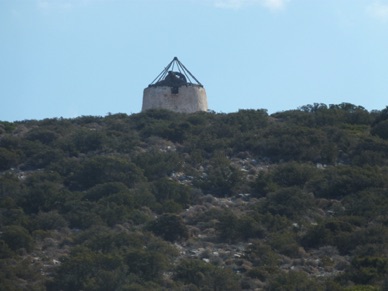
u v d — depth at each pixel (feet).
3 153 595.47
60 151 602.44
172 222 474.08
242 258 441.27
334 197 525.75
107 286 397.39
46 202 514.27
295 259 442.91
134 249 434.71
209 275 409.69
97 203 506.89
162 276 416.26
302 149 592.19
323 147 592.19
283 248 449.89
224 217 479.82
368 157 577.02
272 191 530.27
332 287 393.09
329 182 536.83
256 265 434.30
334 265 434.30
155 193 526.98
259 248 445.78
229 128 639.35
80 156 602.85
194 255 448.24
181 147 615.98
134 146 611.47
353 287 393.09
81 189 547.08
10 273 411.34
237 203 522.47
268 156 597.93
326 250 449.89
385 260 417.28
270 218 483.51
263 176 548.72
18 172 585.63
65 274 412.77
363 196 507.71
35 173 570.05
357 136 621.31
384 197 505.66
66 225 488.02
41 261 438.40
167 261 427.74
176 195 525.34
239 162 587.68
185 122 647.56
